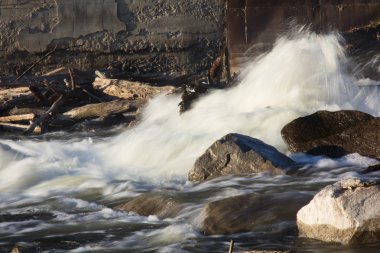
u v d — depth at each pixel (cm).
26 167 2138
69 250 1298
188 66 3747
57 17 3772
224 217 1373
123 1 3747
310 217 1260
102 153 2372
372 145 1962
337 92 2625
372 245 1191
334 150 1980
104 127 3097
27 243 1362
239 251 1227
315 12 3575
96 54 3781
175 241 1310
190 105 2784
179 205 1536
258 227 1334
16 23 3794
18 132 3081
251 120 2373
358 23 3562
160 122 2816
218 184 1762
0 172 2128
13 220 1574
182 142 2264
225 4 3700
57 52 3794
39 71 3812
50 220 1552
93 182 1961
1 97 3356
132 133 2586
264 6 3591
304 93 2598
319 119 2078
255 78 2777
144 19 3747
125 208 1602
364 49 3522
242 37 3606
